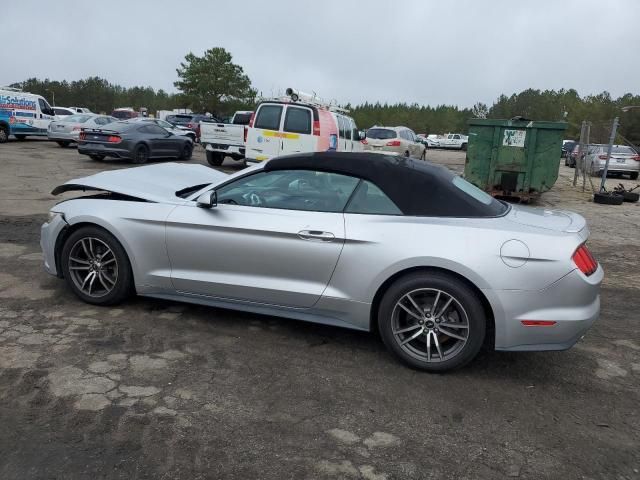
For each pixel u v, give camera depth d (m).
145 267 4.39
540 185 12.66
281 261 3.98
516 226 3.68
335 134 13.94
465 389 3.55
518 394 3.52
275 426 3.02
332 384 3.53
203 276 4.23
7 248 6.29
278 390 3.41
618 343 4.45
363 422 3.11
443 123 93.88
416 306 3.71
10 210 8.59
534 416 3.26
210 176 5.62
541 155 12.52
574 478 2.71
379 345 4.16
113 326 4.23
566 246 3.53
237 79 59.69
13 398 3.15
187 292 4.34
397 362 3.88
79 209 4.51
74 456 2.68
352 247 3.79
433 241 3.62
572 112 74.44
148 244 4.33
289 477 2.61
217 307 4.54
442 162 29.50
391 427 3.07
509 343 3.58
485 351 4.16
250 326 4.40
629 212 12.23
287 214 4.02
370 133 21.55
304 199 4.07
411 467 2.73
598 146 21.72
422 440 2.96
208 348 3.95
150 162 18.25
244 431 2.95
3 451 2.70
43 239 4.74
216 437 2.89
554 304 3.50
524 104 89.00
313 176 4.08
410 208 3.83
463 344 3.64
